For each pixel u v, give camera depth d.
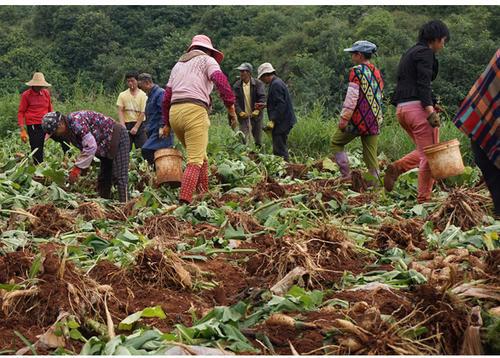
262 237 5.92
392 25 35.88
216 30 43.94
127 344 3.58
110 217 7.21
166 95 8.13
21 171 8.26
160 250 4.86
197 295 4.63
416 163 8.11
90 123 7.72
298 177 10.77
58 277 4.09
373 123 8.95
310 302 4.20
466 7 39.41
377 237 5.99
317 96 31.00
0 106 22.09
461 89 26.14
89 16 42.56
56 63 41.66
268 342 3.65
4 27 46.94
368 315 3.74
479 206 6.77
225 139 13.58
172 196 8.49
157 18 45.78
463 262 5.22
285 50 38.66
